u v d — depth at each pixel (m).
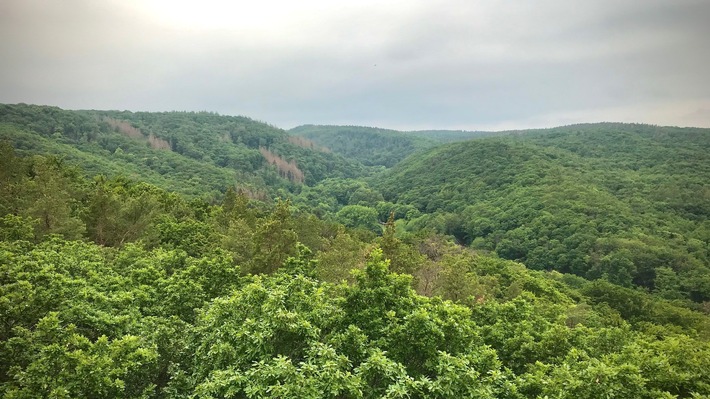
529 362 16.97
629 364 11.59
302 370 9.37
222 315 12.82
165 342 13.09
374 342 11.89
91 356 10.45
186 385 11.62
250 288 13.18
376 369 9.92
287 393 8.72
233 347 11.31
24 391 9.50
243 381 9.65
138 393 11.62
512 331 18.88
